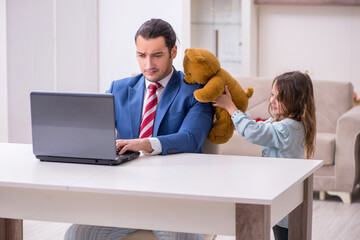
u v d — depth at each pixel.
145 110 2.50
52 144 2.21
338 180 4.27
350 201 4.30
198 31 5.98
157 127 2.48
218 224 1.79
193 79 2.48
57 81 5.48
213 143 2.59
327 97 4.89
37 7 5.22
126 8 5.88
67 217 1.94
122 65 5.93
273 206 1.84
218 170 2.08
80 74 5.73
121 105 2.57
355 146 4.23
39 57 5.28
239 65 5.99
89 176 1.98
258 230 1.70
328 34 6.02
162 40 2.38
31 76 5.22
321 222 3.78
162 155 2.35
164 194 1.76
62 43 5.50
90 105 2.11
